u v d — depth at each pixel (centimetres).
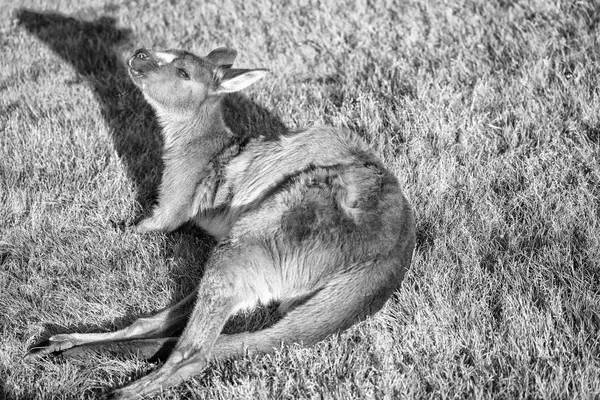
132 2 962
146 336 443
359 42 763
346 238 428
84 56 822
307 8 859
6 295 482
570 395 375
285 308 447
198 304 420
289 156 493
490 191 530
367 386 390
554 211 498
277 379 397
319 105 661
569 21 705
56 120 668
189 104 545
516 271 457
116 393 391
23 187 584
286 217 436
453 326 429
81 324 464
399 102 640
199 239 535
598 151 543
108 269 500
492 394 382
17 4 995
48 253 519
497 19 746
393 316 441
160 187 553
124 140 639
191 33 852
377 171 470
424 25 774
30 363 434
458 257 479
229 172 521
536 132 576
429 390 392
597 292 439
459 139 592
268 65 750
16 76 779
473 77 665
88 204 568
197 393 398
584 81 619
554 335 409
